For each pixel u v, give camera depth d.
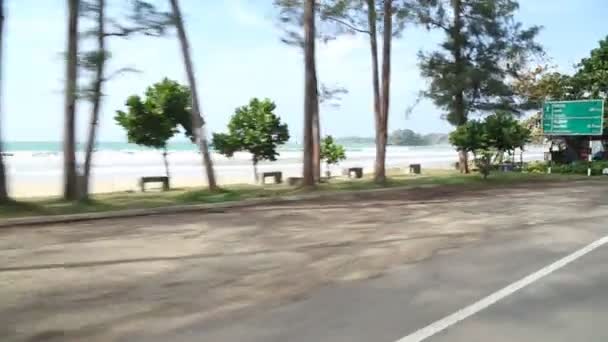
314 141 23.23
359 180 24.16
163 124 22.28
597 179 26.66
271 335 4.73
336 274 7.15
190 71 17.34
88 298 5.96
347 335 4.73
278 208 14.21
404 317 5.24
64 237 9.59
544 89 36.97
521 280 6.71
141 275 7.04
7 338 4.68
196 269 7.41
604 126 32.78
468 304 5.69
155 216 12.48
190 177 32.53
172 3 16.84
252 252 8.59
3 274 6.94
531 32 30.61
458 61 30.73
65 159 14.27
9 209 11.70
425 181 23.22
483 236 10.08
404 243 9.39
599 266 7.49
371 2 22.59
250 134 25.06
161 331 4.88
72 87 13.50
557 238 9.82
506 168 33.88
